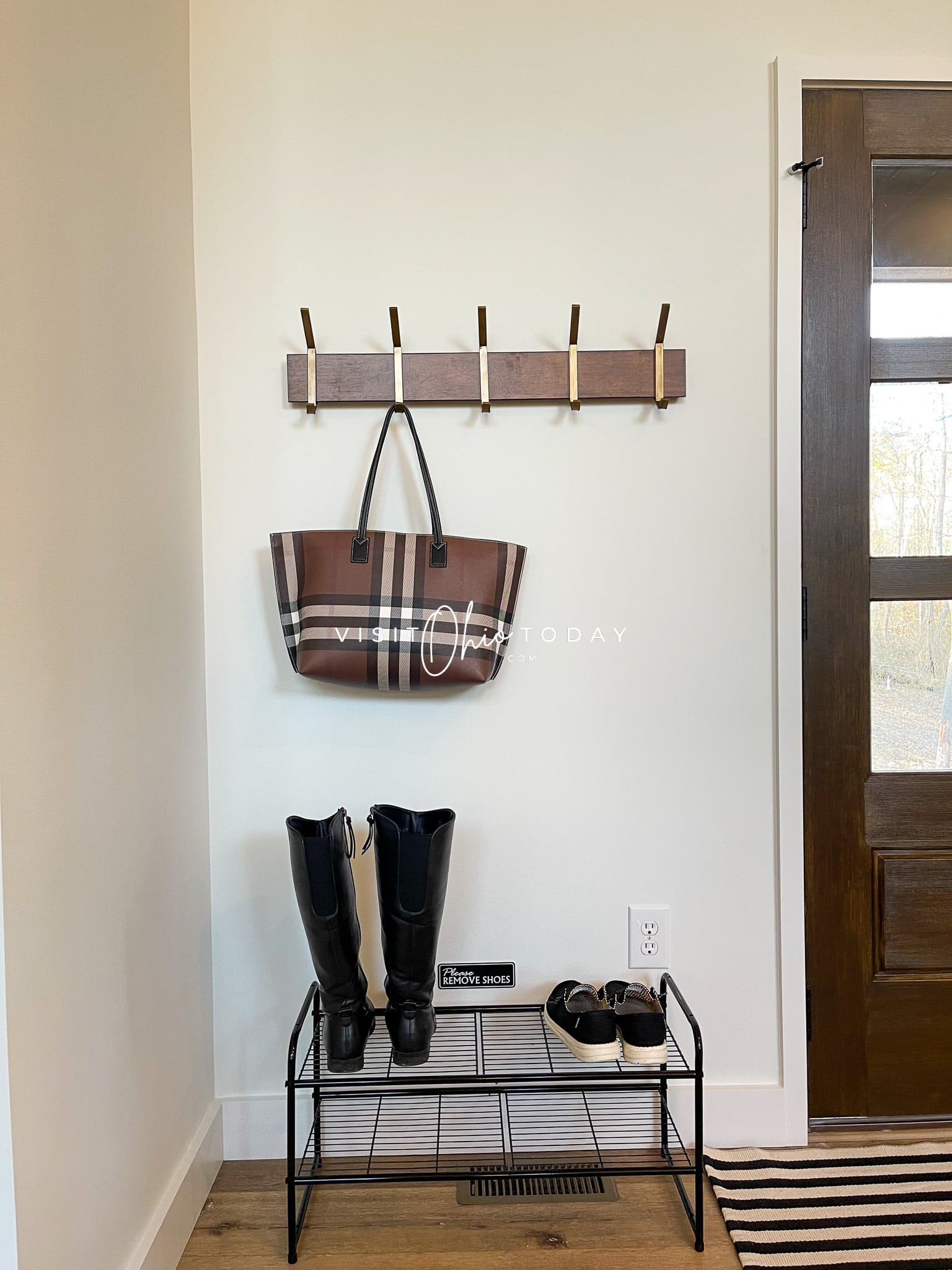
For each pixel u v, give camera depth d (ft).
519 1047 4.75
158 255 4.02
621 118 4.68
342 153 4.64
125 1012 3.47
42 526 2.82
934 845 4.94
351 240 4.66
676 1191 4.42
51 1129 2.81
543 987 4.82
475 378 4.62
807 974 4.91
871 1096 4.94
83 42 3.20
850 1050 4.93
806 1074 4.83
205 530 4.68
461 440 4.72
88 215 3.23
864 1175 4.48
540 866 4.81
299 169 4.64
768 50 4.68
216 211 4.62
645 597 4.78
